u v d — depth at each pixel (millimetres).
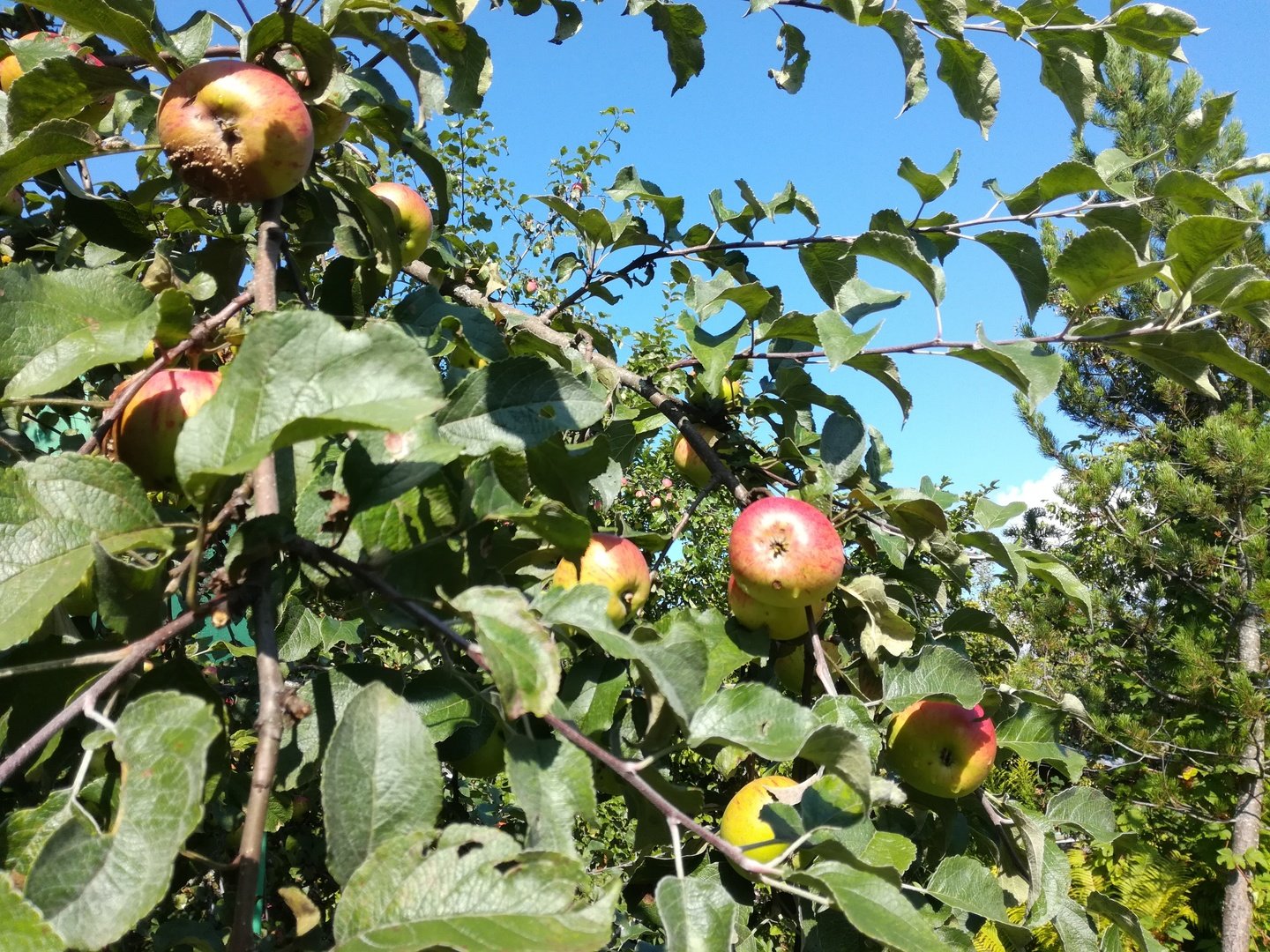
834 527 2031
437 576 1126
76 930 702
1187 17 1948
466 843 833
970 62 2068
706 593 6305
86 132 1326
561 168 6039
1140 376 9859
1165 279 1678
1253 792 7332
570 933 773
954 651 1881
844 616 2035
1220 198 1888
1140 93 10453
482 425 1233
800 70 2346
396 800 895
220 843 2119
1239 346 9102
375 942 765
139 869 730
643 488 6172
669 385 2816
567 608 1099
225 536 1430
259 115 1295
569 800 1038
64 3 1232
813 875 1032
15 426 1505
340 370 883
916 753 1833
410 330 1751
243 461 795
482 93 1674
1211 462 7816
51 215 2170
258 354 876
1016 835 1946
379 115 1616
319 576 1157
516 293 4582
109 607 899
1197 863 7461
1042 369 1720
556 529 1168
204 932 1312
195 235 2006
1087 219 2035
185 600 924
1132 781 8500
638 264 2564
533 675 931
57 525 925
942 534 2047
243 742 2209
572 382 1279
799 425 2361
